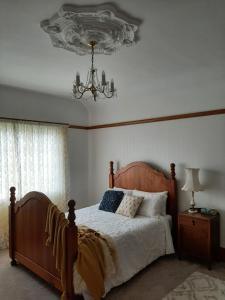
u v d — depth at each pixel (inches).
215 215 130.4
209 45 94.8
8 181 150.3
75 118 194.7
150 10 70.8
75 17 73.4
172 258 137.0
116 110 185.6
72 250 88.5
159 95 160.9
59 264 92.5
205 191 140.8
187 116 148.0
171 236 139.1
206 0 66.3
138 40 89.7
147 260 121.3
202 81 136.6
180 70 122.9
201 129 142.8
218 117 136.7
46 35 85.7
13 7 68.7
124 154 180.4
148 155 166.2
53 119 177.9
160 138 160.2
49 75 129.6
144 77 133.1
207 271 122.2
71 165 192.1
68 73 126.3
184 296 100.3
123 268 105.3
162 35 86.1
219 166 136.0
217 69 121.0
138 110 172.4
